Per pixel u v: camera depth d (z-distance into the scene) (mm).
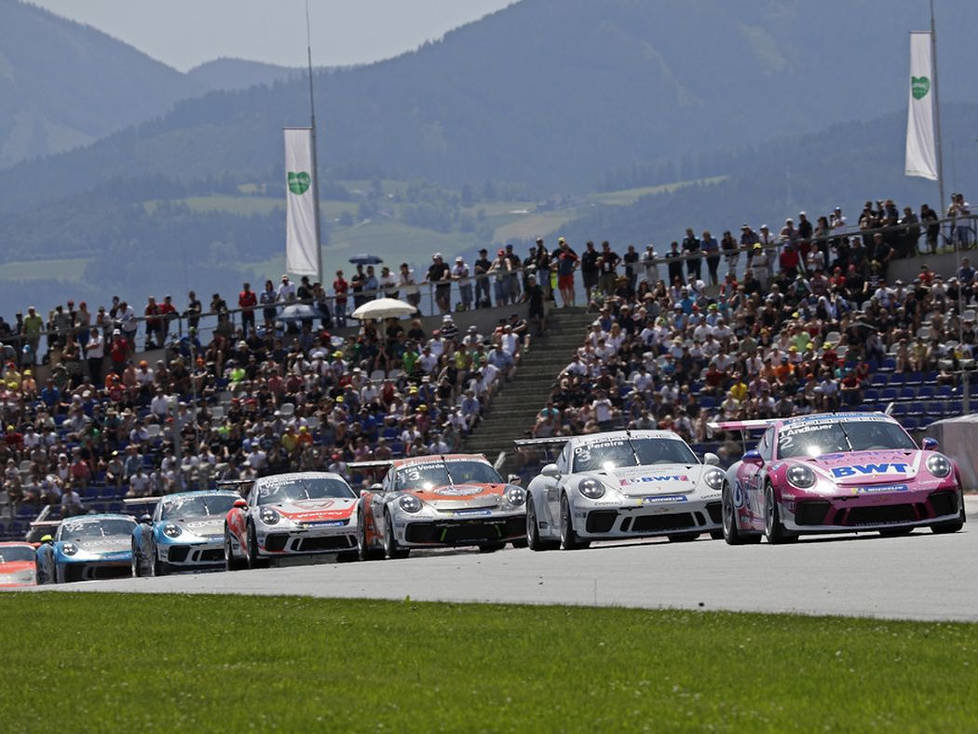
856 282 150125
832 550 74438
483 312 172500
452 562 88250
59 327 186875
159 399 171125
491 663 43594
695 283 156875
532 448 135500
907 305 142375
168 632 55688
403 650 47188
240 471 157125
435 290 174875
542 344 163750
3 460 172375
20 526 166875
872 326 141125
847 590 57250
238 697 39562
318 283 183000
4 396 183750
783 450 84062
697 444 134000
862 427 84812
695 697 36719
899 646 42781
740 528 85812
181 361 177250
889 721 33375
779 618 50031
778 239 155750
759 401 136625
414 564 88875
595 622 51781
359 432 154875
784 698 36500
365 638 50688
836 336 142250
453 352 161875
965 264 148125
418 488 101938
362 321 177875
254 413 164750
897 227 152375
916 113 168500
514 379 160125
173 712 37906
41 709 39344
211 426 167000
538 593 64188
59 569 125250
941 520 79375
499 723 34594
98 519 131500
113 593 80062
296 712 36969
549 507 94750
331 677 42219
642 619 51875
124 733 35688
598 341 151375
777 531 80875
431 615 56938
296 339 176375
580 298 165750
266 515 107312
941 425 119750
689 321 149250
